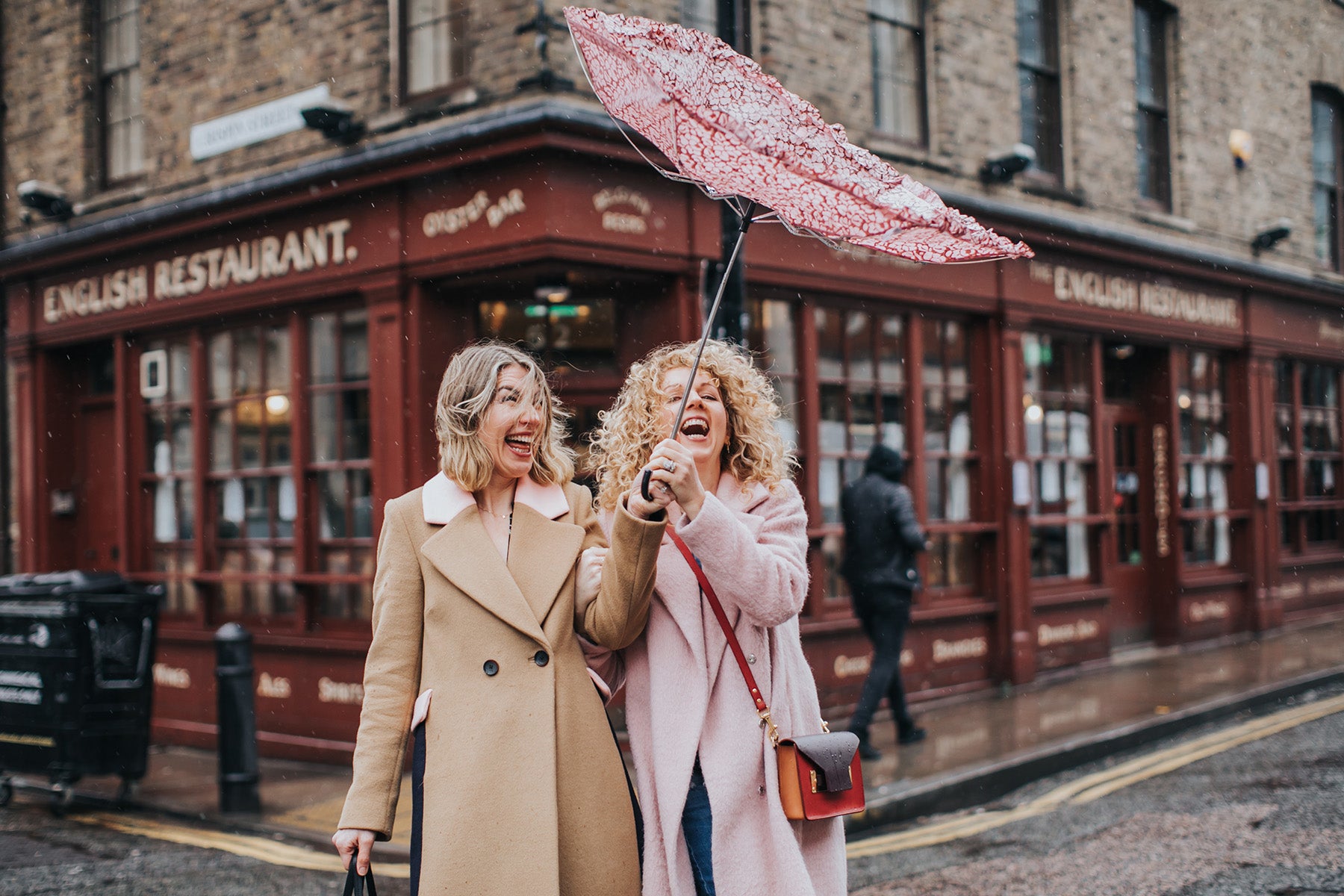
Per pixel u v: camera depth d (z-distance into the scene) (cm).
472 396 247
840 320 853
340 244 751
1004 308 941
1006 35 977
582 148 658
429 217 709
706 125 199
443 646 237
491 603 235
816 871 243
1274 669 969
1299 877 446
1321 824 518
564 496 259
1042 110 1030
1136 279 1088
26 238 1002
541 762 228
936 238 218
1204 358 1227
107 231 872
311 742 764
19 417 979
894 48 900
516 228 665
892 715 793
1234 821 533
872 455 715
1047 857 496
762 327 801
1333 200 1424
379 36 756
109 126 961
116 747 655
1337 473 1439
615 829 234
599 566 248
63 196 959
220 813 623
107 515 957
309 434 797
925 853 513
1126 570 1130
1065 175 1041
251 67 832
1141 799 592
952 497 931
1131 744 724
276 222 791
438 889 221
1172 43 1179
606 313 747
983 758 655
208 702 844
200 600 856
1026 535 947
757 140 206
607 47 203
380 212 730
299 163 796
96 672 649
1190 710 786
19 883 503
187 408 878
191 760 794
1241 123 1255
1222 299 1212
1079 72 1041
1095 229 1001
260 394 826
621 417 273
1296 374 1359
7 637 666
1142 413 1170
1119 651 1109
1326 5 1398
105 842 578
